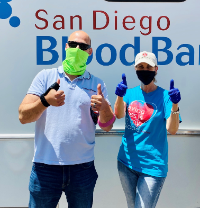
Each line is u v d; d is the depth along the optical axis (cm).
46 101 123
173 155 203
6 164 198
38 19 190
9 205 200
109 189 203
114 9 191
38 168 141
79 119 141
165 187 204
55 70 151
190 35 195
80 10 190
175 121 147
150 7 192
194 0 192
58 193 143
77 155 141
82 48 146
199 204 205
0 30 190
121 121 201
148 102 157
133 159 156
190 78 198
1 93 195
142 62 153
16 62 193
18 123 197
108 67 196
